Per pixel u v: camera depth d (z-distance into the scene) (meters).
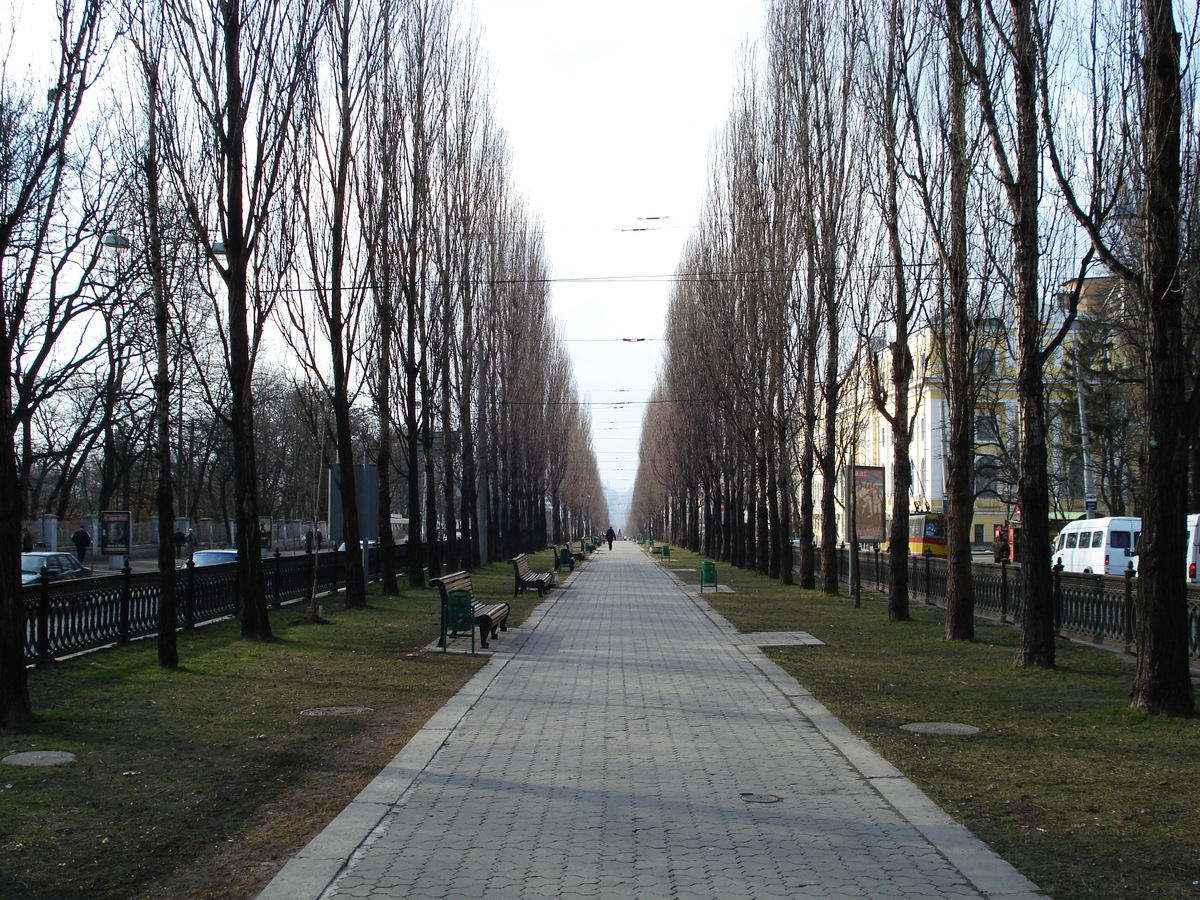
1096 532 30.69
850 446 30.89
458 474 43.06
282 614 21.67
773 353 31.20
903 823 6.58
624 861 5.84
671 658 15.46
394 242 28.66
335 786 7.49
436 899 5.20
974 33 13.03
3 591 9.25
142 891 5.23
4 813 6.50
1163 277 9.56
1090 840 6.09
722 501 54.56
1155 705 9.90
